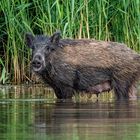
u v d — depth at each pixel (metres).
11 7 26.97
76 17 26.84
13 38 27.33
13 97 21.53
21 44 27.84
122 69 21.61
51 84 21.73
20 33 27.59
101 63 21.56
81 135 11.90
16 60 27.62
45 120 14.26
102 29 27.22
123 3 26.44
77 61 21.48
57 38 21.36
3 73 27.39
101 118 14.59
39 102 19.58
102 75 21.64
